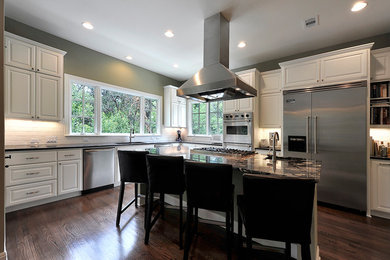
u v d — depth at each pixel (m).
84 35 3.11
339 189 2.71
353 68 2.64
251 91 2.50
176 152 2.60
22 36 2.79
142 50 3.67
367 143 2.54
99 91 3.84
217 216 2.20
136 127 4.70
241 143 3.92
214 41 2.45
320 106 2.88
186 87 2.44
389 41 2.86
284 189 1.09
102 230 2.07
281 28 2.75
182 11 2.38
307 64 3.02
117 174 3.69
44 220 2.27
